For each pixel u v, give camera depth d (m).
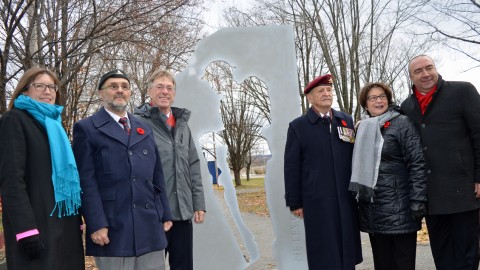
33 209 2.70
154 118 3.77
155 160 3.30
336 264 3.77
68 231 2.84
